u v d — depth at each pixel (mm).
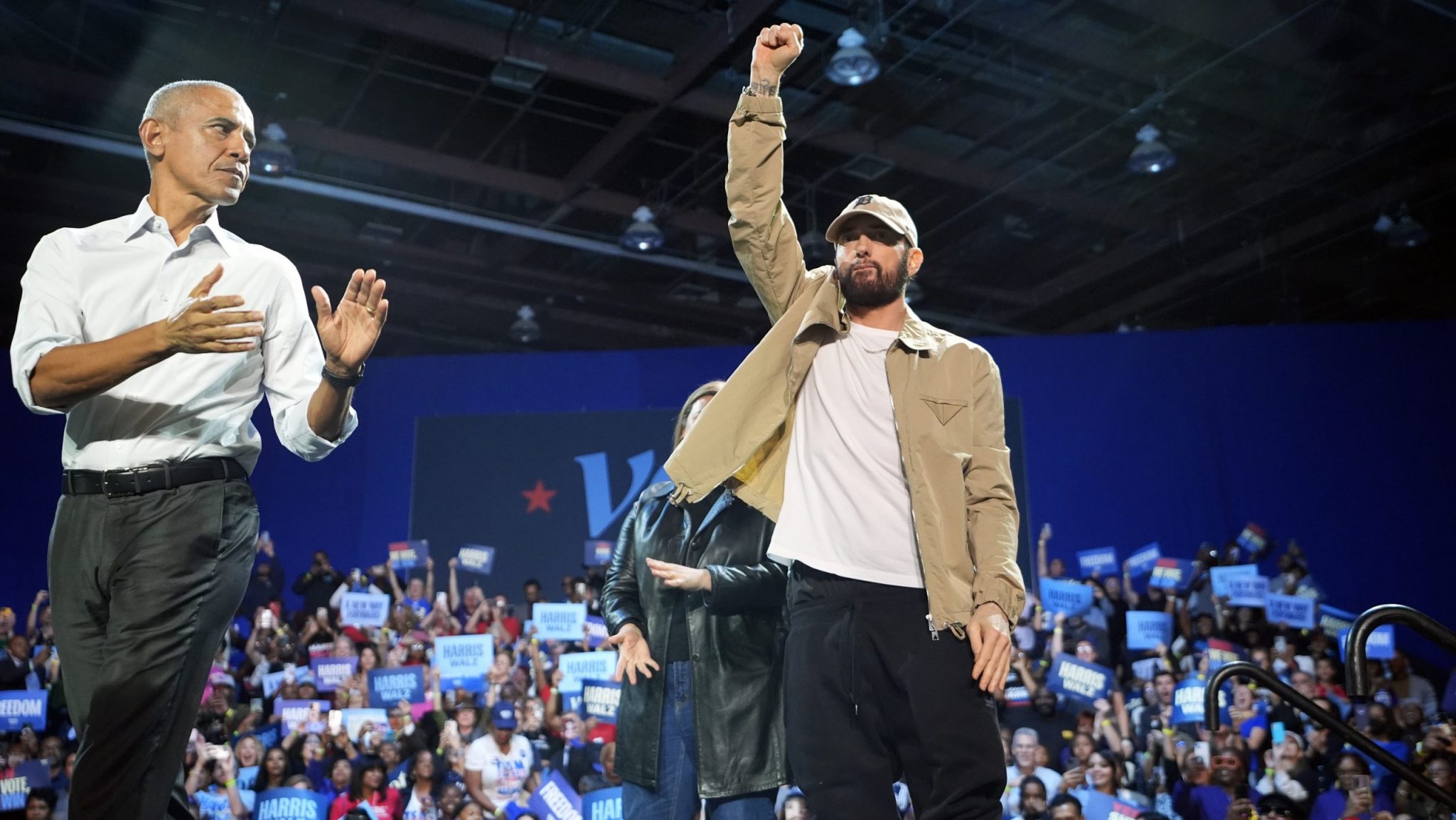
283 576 10219
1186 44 9305
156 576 1749
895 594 2059
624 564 2898
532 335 13211
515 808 7078
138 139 10242
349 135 10516
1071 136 10766
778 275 2330
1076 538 10609
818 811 2047
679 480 2162
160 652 1732
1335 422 10797
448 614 9609
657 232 11141
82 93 9531
